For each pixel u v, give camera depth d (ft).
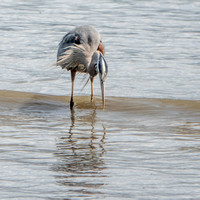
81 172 29.40
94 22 93.76
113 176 28.73
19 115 43.96
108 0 121.08
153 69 62.59
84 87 55.72
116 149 34.27
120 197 25.63
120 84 56.34
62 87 55.62
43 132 38.52
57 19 96.73
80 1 119.34
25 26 88.84
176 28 88.74
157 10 107.76
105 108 47.29
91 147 34.65
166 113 45.34
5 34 81.35
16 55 68.23
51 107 47.47
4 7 109.50
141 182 27.78
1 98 49.21
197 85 55.88
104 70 41.60
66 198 25.40
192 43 77.05
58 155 32.65
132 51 71.61
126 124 41.60
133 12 105.19
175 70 62.23
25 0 120.37
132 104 48.37
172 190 26.61
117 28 88.17
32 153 32.96
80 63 48.70
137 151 33.76
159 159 31.99
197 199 25.40
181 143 35.73
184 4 116.16
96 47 48.96
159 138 37.17
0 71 60.59
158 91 53.57
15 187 26.81
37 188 26.73
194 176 28.76
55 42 76.79
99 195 25.86
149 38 80.28
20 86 55.01
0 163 30.76
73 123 41.70
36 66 63.36
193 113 45.32
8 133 37.91
